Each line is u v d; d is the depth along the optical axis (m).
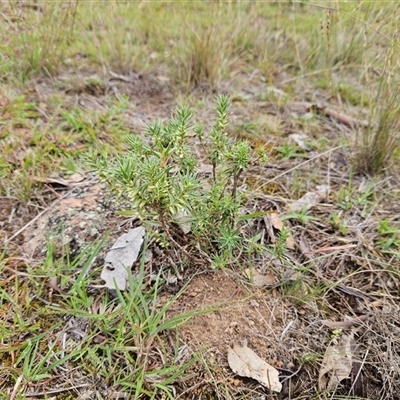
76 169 0.48
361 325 0.36
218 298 0.36
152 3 0.82
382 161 0.52
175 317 0.33
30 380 0.30
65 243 0.39
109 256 0.38
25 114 0.56
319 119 0.63
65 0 0.69
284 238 0.37
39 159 0.49
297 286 0.37
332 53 0.74
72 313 0.33
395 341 0.35
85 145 0.52
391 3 0.63
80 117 0.56
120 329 0.32
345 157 0.55
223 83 0.70
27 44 0.65
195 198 0.33
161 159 0.32
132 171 0.29
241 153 0.33
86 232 0.40
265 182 0.50
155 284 0.35
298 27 0.84
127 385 0.30
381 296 0.38
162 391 0.30
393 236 0.43
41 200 0.44
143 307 0.34
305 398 0.31
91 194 0.45
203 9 0.79
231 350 0.33
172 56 0.73
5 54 0.64
